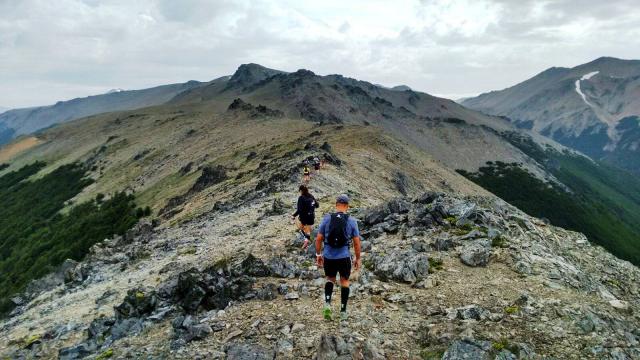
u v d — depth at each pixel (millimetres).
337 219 10352
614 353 9102
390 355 9258
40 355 16953
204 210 45594
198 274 14414
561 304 10883
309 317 11055
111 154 179875
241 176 63844
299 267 15305
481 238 15531
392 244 16203
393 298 11828
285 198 33281
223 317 11805
